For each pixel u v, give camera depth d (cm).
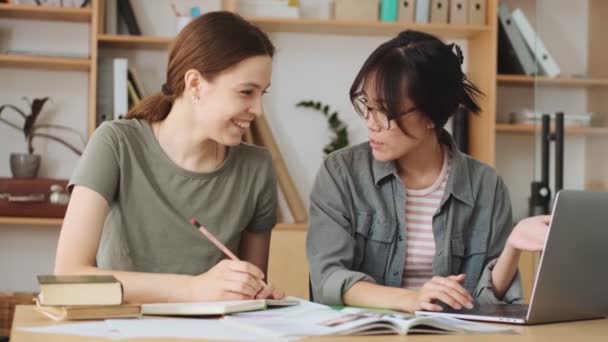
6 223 394
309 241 208
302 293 242
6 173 396
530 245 181
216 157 204
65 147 397
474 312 167
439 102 195
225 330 139
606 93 378
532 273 288
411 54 193
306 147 409
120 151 195
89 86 398
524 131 405
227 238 203
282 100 408
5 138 397
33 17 390
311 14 406
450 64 197
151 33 402
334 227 205
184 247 200
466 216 212
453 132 403
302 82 409
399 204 209
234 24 187
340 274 193
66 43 400
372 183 211
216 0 407
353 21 384
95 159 192
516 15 399
